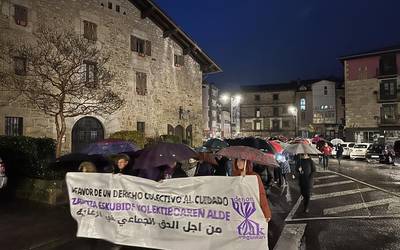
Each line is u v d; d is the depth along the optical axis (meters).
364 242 6.62
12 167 10.54
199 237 5.61
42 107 14.16
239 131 72.38
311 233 7.30
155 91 23.91
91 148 8.70
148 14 22.98
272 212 9.33
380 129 43.94
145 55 23.11
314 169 9.62
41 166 10.17
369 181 15.46
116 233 6.06
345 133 46.41
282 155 13.94
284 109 69.31
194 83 28.22
